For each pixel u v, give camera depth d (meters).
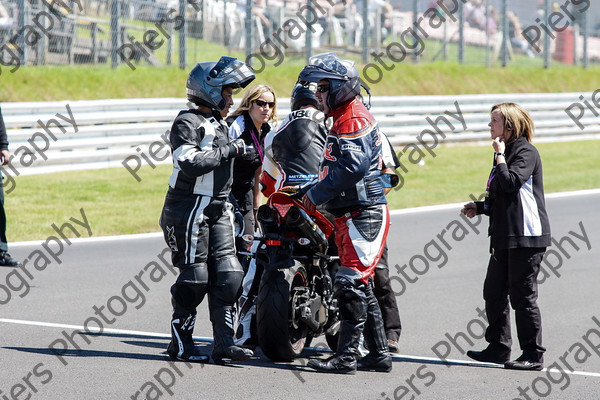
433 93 83.50
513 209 20.70
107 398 17.23
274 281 20.06
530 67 96.31
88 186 50.06
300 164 21.67
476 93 86.94
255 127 24.22
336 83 19.25
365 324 20.19
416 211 48.34
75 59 66.75
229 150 19.95
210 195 20.02
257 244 21.22
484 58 93.88
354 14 77.81
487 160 67.50
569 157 72.62
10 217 41.50
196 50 70.69
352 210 19.67
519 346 23.38
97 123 55.28
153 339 22.77
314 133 21.77
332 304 21.44
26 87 60.88
